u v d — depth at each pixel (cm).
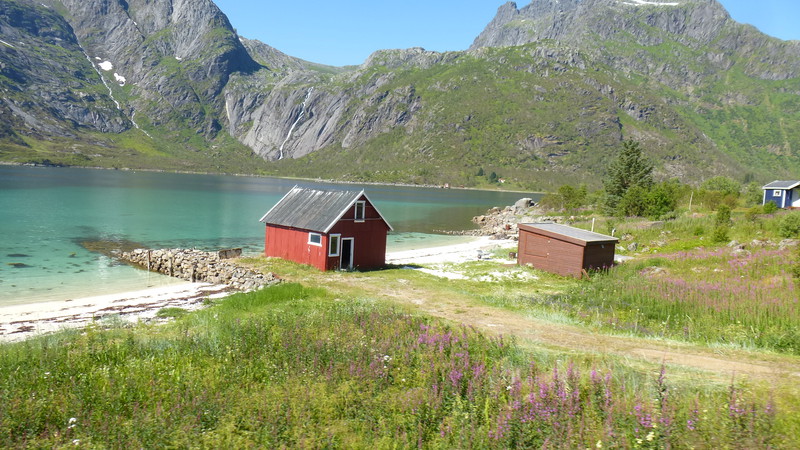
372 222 3362
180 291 2831
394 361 1163
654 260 3034
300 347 1256
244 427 858
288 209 3516
